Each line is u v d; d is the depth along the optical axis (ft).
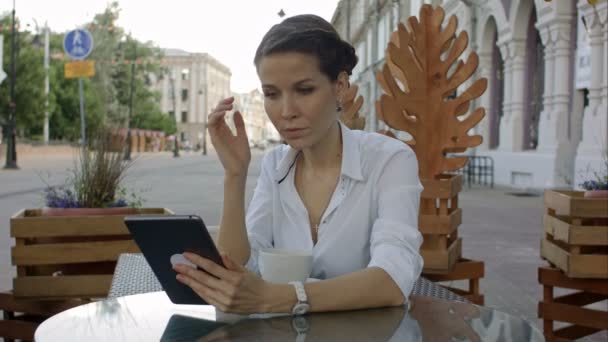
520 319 4.76
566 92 42.06
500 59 57.57
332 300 4.74
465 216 29.96
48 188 10.13
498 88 57.82
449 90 10.19
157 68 208.64
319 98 5.07
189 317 4.66
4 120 109.50
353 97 12.75
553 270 9.73
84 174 9.59
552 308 9.73
